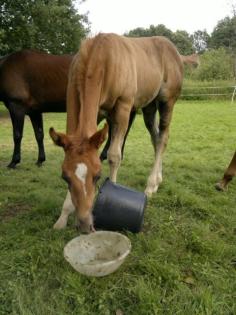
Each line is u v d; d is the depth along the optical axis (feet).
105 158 19.21
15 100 17.56
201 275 8.68
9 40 47.29
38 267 8.77
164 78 14.62
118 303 7.68
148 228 11.03
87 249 8.84
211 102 66.03
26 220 11.42
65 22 51.42
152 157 21.54
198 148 24.85
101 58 10.22
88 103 9.48
